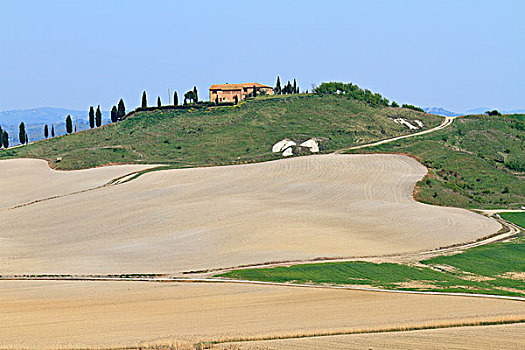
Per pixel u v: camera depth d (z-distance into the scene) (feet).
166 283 555.28
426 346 350.64
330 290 520.83
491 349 345.31
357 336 371.35
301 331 378.73
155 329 390.21
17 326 402.52
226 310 447.42
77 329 392.27
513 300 483.10
